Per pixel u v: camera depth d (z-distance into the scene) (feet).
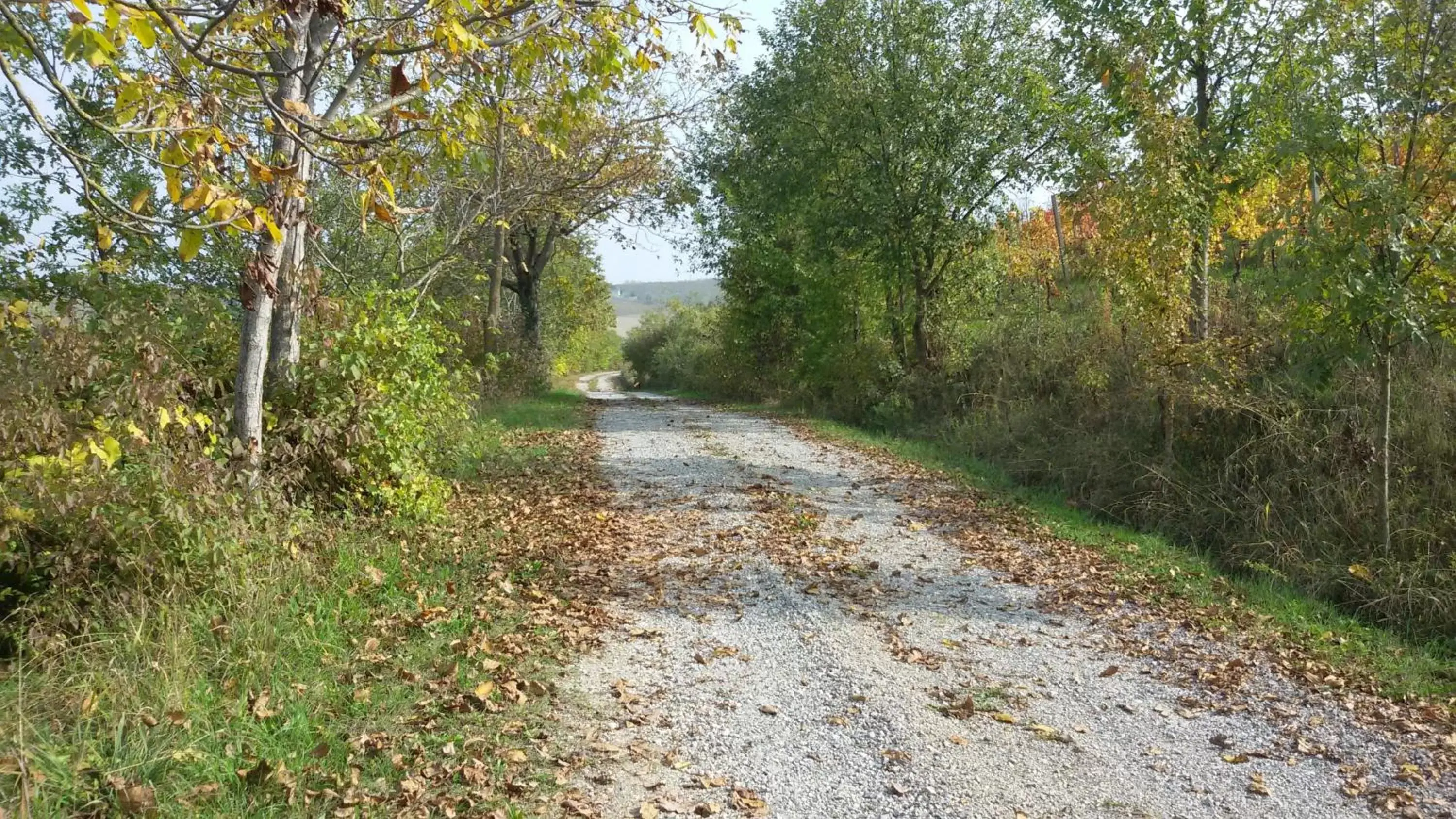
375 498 26.81
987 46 64.59
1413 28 27.17
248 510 19.83
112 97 17.58
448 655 17.76
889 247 66.69
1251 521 31.14
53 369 18.28
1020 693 18.02
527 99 23.26
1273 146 30.94
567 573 24.57
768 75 76.69
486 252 83.15
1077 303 61.57
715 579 25.05
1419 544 26.89
